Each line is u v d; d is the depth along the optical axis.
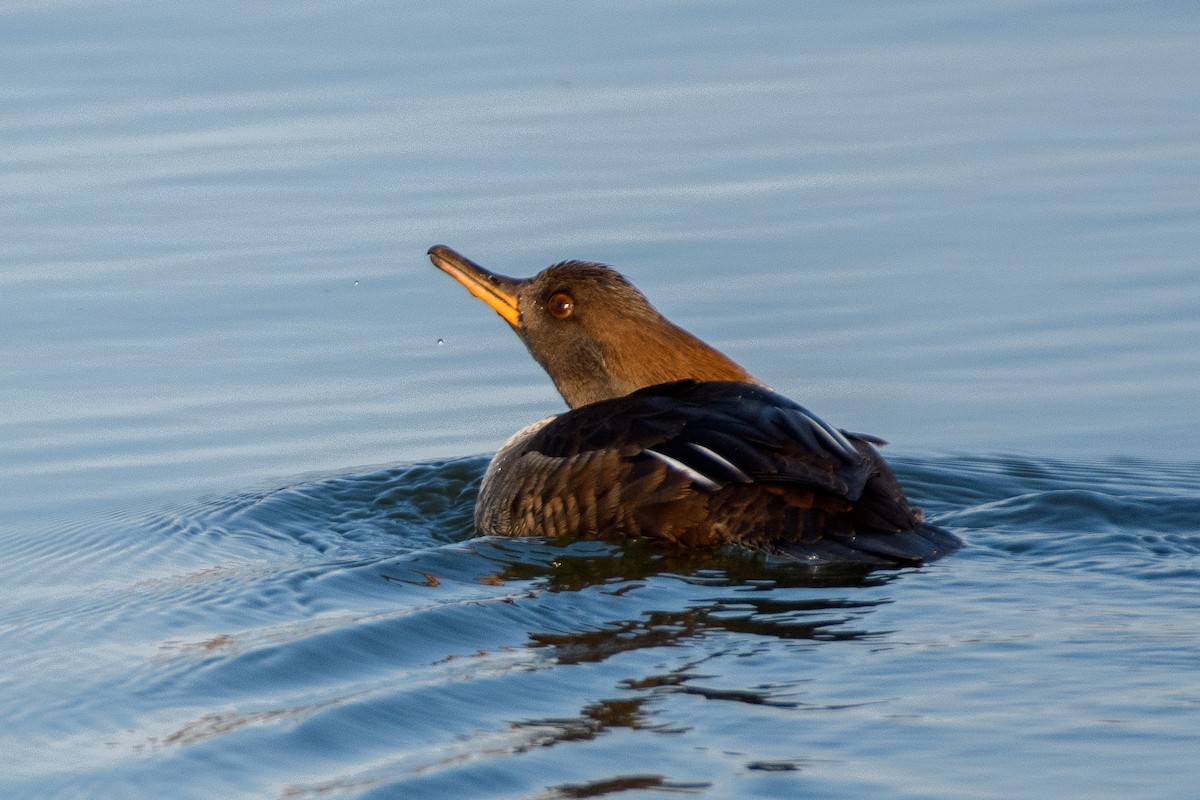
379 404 17.69
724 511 12.52
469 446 16.81
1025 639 10.32
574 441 13.51
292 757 9.14
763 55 26.14
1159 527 13.22
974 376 17.52
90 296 19.45
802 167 22.36
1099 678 9.66
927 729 9.05
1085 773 8.48
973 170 22.12
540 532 13.42
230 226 21.08
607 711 9.52
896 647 10.30
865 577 11.79
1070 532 13.09
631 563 12.41
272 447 16.72
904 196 21.44
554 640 10.76
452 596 11.75
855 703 9.44
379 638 10.80
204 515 14.74
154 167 22.50
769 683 9.79
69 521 14.91
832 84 24.95
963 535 12.94
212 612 11.69
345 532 14.51
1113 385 17.17
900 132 23.33
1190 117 23.33
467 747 9.12
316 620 11.30
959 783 8.43
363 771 8.93
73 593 12.70
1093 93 24.38
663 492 12.72
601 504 13.02
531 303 15.11
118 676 10.48
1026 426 16.47
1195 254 19.62
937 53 26.09
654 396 13.81
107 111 24.06
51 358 18.23
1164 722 9.02
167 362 18.27
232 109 24.19
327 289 19.75
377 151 22.95
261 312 19.31
